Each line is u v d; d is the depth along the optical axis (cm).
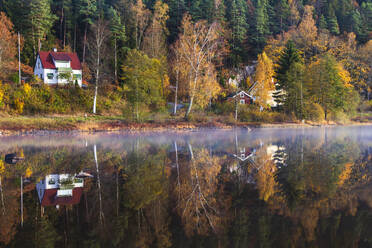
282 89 6119
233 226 784
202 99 4447
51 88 4838
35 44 6625
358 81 7906
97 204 970
